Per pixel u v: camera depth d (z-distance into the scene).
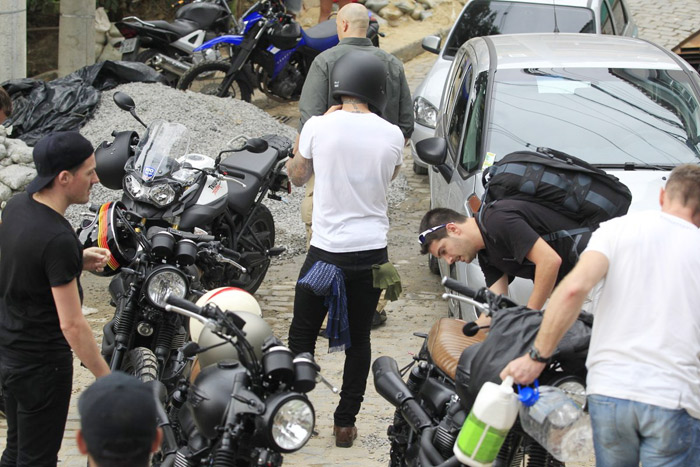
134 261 4.88
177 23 11.79
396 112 6.85
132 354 4.77
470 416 3.26
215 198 6.33
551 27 10.30
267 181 7.18
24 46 9.53
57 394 3.98
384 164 4.82
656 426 3.29
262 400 3.35
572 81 6.84
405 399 4.00
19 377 3.91
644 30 16.34
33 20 13.39
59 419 4.02
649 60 7.16
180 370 4.77
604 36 7.98
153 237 4.79
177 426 3.97
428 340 4.25
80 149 3.81
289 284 7.77
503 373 3.31
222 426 3.33
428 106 9.81
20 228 3.79
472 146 6.62
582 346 3.51
